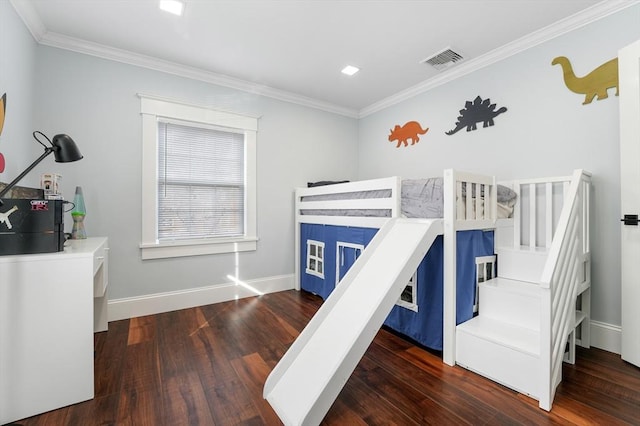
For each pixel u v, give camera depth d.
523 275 2.05
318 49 2.55
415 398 1.49
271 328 2.38
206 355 1.93
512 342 1.59
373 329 1.49
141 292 2.67
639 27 1.88
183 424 1.31
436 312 1.95
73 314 1.46
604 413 1.37
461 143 2.91
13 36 1.86
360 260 1.92
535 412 1.39
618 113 1.97
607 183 2.02
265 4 1.98
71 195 2.39
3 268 1.33
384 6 2.00
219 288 3.06
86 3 1.95
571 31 2.17
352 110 4.06
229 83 3.11
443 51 2.58
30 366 1.37
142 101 2.67
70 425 1.31
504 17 2.12
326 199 3.05
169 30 2.27
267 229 3.39
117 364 1.81
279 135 3.48
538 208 2.33
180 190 2.90
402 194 2.25
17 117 1.94
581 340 2.09
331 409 1.41
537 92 2.36
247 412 1.39
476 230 2.05
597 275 2.06
